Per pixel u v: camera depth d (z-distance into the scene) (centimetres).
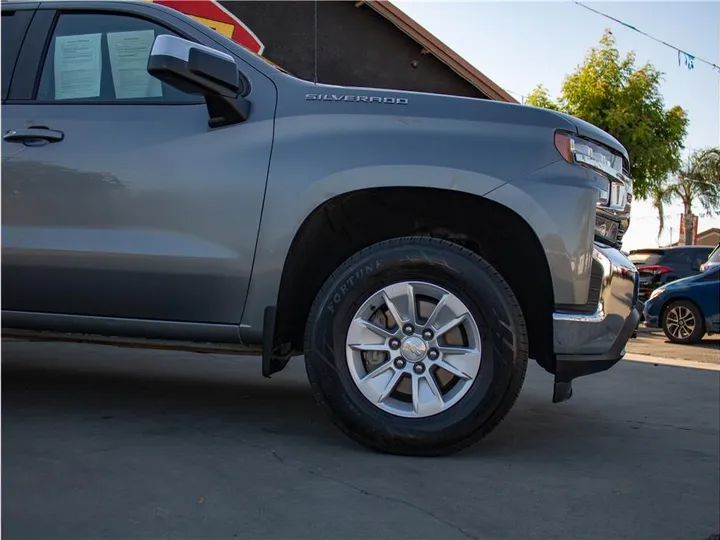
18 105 338
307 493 259
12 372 463
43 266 324
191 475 272
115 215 320
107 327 327
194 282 315
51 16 350
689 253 1411
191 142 319
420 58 1211
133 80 337
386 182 302
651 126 1967
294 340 344
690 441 378
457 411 298
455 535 230
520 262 330
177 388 442
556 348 304
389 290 304
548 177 303
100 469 274
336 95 321
